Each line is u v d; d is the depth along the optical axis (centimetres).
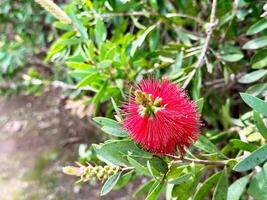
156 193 23
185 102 21
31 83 57
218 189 25
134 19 38
